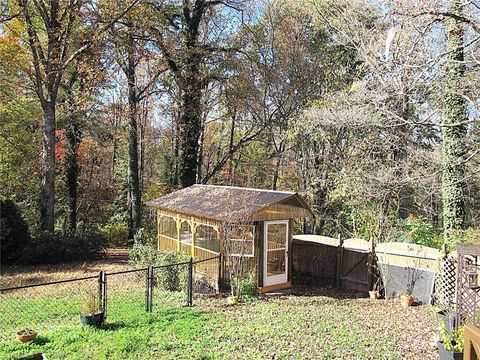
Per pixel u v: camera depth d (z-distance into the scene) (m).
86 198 28.36
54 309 10.41
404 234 16.30
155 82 24.31
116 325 9.01
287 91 23.28
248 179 29.75
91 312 8.87
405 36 9.28
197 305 11.34
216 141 32.75
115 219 28.27
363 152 17.69
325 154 21.94
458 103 12.45
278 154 25.44
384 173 14.46
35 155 22.41
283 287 14.30
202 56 21.97
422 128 14.87
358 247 15.06
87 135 25.36
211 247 13.86
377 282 13.86
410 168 13.80
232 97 22.91
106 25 18.61
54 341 7.85
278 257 14.20
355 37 11.77
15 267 16.12
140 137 30.69
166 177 30.56
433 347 8.27
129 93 23.53
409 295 12.54
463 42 9.46
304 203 14.29
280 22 23.25
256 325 9.50
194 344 8.04
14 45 18.42
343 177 18.03
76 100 21.30
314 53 23.09
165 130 30.64
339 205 21.94
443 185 12.31
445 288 12.03
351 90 16.44
